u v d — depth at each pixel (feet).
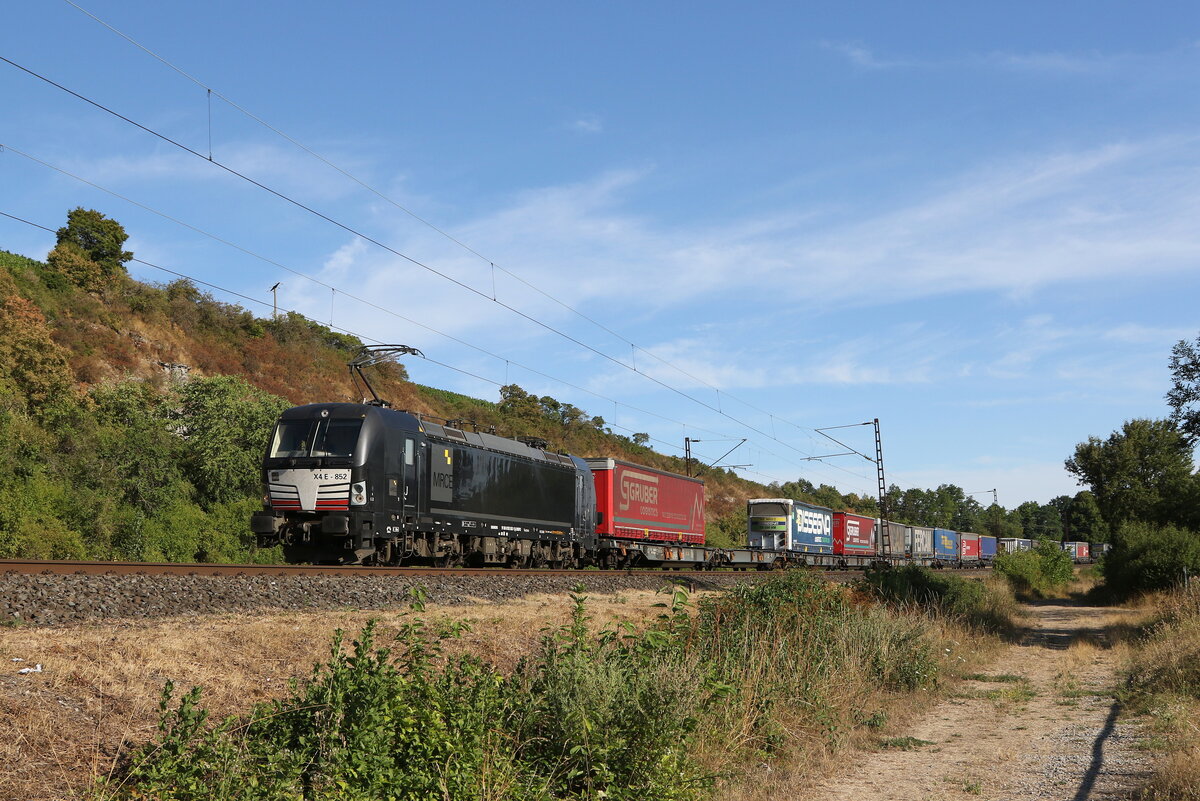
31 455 97.30
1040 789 28.50
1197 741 31.53
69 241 170.81
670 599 68.33
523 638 40.57
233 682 26.12
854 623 50.01
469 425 84.12
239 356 171.12
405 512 70.18
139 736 21.21
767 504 158.40
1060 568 181.16
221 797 17.63
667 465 281.74
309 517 67.21
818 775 30.83
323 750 19.77
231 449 113.80
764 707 34.65
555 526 95.09
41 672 23.30
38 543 85.51
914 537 231.30
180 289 173.58
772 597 47.11
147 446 107.34
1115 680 54.19
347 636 34.12
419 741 20.49
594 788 23.12
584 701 24.40
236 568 52.75
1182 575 110.52
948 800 27.73
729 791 26.91
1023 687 52.60
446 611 45.50
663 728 24.53
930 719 42.65
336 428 67.36
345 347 213.46
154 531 99.14
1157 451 196.75
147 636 28.96
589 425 274.16
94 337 139.54
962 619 75.72
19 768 18.47
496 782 20.89
